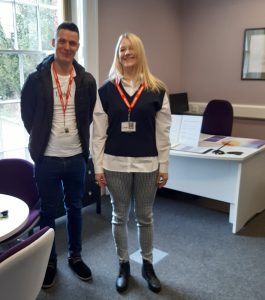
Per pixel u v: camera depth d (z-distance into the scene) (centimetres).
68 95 200
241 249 263
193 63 473
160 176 198
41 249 114
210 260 247
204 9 448
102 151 199
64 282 220
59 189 215
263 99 426
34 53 304
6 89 290
